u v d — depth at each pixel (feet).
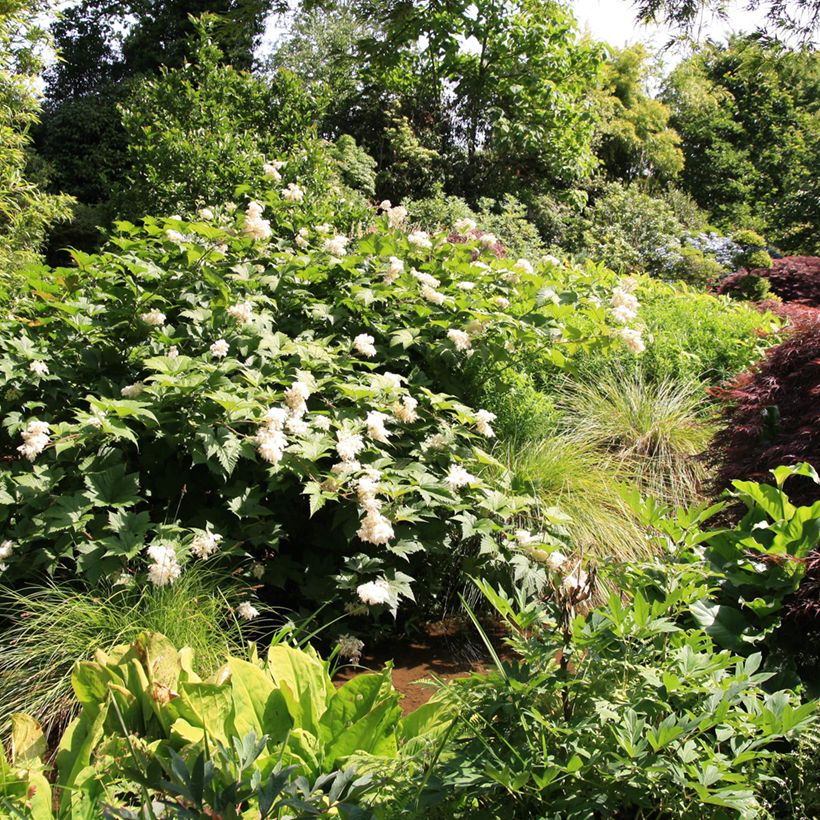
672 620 9.41
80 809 7.72
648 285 30.73
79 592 12.23
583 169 55.93
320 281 17.46
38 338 15.21
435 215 45.75
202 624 11.10
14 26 27.73
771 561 9.68
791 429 13.53
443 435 15.10
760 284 45.47
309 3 23.43
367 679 8.72
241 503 12.91
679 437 19.12
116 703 8.57
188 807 6.06
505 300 17.81
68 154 58.49
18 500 12.67
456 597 15.03
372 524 12.27
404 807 7.06
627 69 74.59
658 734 6.73
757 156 89.92
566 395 20.83
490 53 54.24
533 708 7.36
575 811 6.69
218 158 31.60
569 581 8.33
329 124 64.49
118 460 12.95
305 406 13.35
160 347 14.74
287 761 7.89
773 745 8.35
